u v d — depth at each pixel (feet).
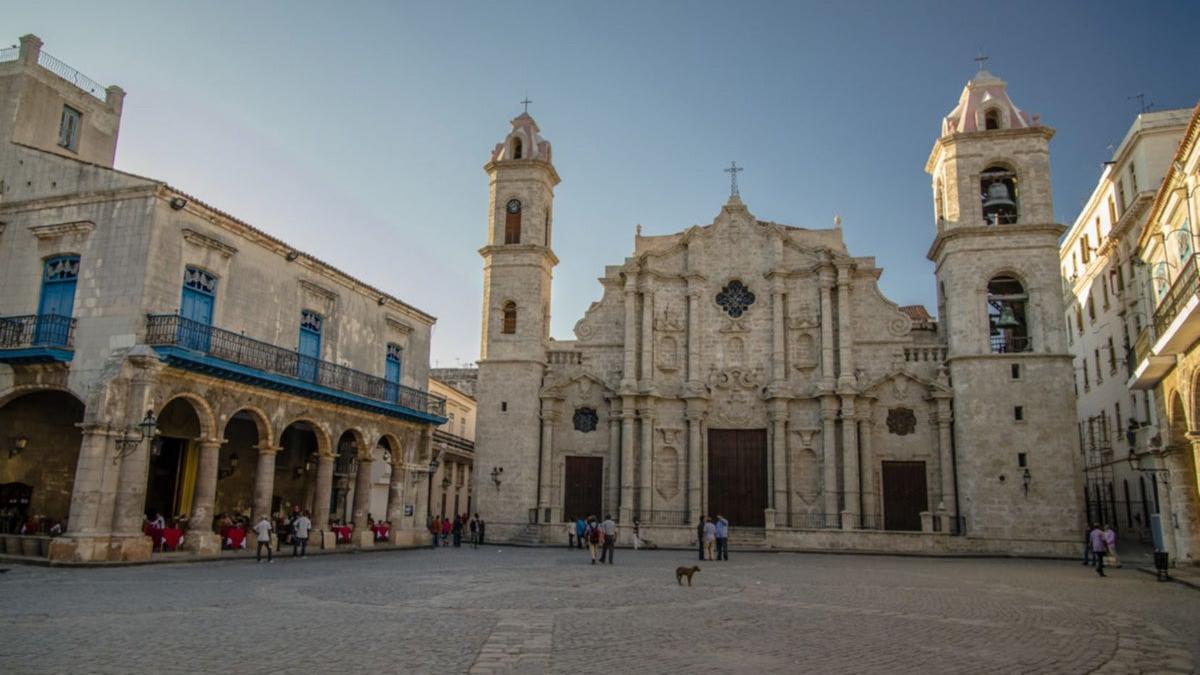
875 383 140.77
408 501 129.08
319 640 39.01
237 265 96.37
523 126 162.09
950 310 137.18
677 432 147.54
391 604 53.47
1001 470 128.77
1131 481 144.25
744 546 130.62
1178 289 78.89
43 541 78.79
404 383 132.98
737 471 146.92
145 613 46.93
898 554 124.36
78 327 84.79
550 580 72.54
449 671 32.68
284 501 121.80
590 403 151.02
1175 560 96.43
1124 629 48.11
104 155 108.06
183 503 102.89
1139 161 129.39
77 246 87.40
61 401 96.12
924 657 37.65
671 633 43.45
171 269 87.04
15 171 92.89
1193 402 82.38
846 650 39.01
